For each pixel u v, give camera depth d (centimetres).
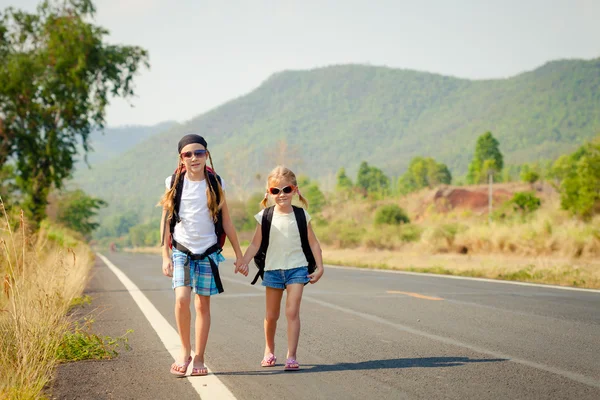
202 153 511
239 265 529
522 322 766
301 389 455
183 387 467
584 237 1988
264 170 12150
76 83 2720
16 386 434
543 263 1680
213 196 509
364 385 464
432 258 2291
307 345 629
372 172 14862
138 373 514
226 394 444
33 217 2708
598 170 2662
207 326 512
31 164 2833
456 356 565
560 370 505
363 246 3450
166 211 511
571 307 903
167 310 919
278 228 536
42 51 2769
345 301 999
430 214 7162
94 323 784
